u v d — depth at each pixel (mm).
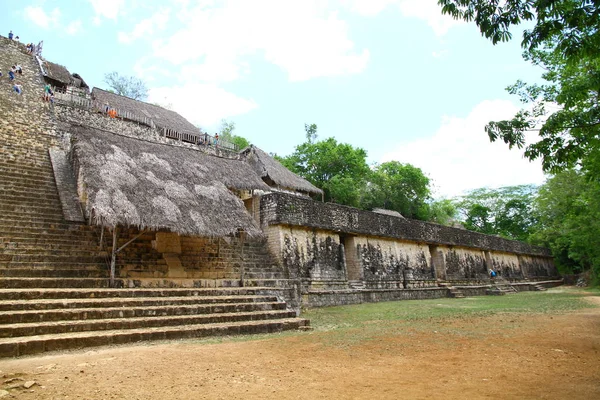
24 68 21859
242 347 7039
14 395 4043
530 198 45875
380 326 9953
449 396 4277
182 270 12492
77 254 10734
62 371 5062
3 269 8836
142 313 8422
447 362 5953
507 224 46500
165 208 10672
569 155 6895
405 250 22797
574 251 30938
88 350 6605
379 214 21500
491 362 5949
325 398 4199
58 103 19688
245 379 4926
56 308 7613
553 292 27078
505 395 4312
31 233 10617
